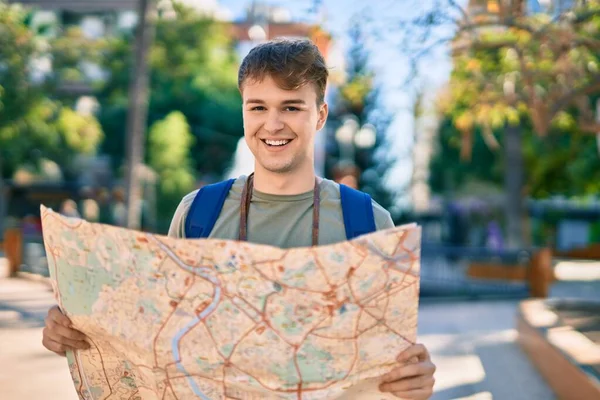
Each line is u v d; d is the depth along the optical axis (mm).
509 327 11711
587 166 26469
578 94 9555
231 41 32656
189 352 2439
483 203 40062
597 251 33562
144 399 2580
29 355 7848
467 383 7496
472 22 9094
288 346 2398
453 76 11258
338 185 2723
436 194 43625
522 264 20250
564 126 15102
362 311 2381
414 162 41000
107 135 35938
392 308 2387
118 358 2635
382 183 36094
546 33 8750
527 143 25641
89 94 26875
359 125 34844
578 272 26219
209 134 36781
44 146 27984
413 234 2348
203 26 26016
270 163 2582
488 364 8539
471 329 11391
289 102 2547
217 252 2404
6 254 16953
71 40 24125
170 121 32281
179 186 32344
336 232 2615
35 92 24375
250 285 2398
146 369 2494
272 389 2416
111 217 34000
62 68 24609
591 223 42250
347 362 2402
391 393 2443
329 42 9320
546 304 10938
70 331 2602
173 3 25594
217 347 2426
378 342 2400
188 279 2441
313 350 2398
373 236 2340
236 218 2689
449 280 18828
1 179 31250
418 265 2365
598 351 7008
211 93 34594
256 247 2371
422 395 2422
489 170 34344
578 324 9578
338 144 35594
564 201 41688
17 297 12938
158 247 2457
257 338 2408
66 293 2559
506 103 10594
